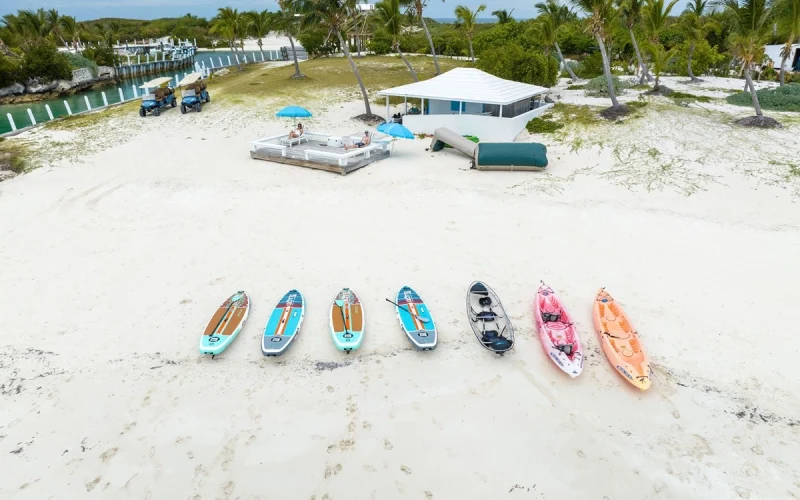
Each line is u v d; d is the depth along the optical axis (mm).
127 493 8805
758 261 15719
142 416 10375
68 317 13469
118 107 38906
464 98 27953
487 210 19578
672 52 33219
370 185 22422
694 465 9305
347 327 12531
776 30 24469
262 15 55969
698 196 20250
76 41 76062
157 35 114938
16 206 20469
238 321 12828
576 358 11461
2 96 49625
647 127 27125
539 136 28672
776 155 22734
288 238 17688
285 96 39188
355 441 9805
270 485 8945
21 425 10141
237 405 10648
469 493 8789
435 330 12398
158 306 13961
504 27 51562
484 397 10844
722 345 12266
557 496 8758
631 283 14859
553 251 16656
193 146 28922
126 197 21359
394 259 16219
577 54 65875
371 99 39000
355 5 32031
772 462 9352
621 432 10016
